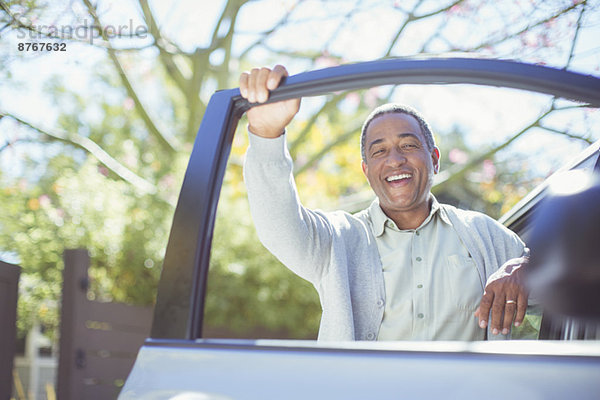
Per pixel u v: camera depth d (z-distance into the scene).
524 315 1.91
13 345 4.01
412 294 2.18
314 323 6.92
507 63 1.21
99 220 6.16
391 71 1.31
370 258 2.23
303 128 9.45
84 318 4.75
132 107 8.92
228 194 7.43
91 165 7.09
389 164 2.25
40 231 6.12
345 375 1.01
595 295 0.73
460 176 8.57
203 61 8.41
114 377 5.14
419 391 0.95
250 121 1.77
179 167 7.35
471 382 0.93
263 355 1.10
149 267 6.13
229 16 8.16
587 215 0.74
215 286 6.58
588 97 1.12
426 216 2.30
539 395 0.89
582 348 0.91
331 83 1.38
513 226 2.66
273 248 1.99
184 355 1.18
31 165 8.02
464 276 2.20
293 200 1.92
